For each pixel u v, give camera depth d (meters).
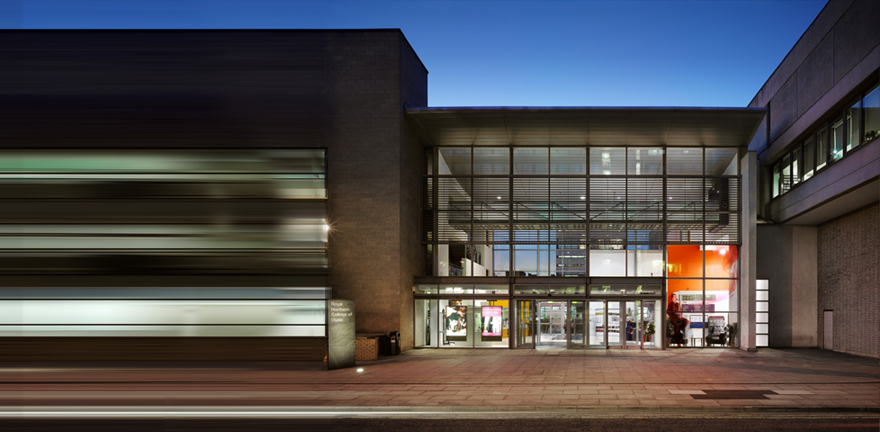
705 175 25.45
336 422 10.55
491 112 23.47
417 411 11.56
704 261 25.11
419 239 25.73
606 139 25.19
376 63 23.00
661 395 12.95
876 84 18.73
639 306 24.91
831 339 24.94
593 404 11.84
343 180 22.83
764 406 11.57
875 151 18.42
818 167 23.16
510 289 25.19
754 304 24.36
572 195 25.81
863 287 22.45
